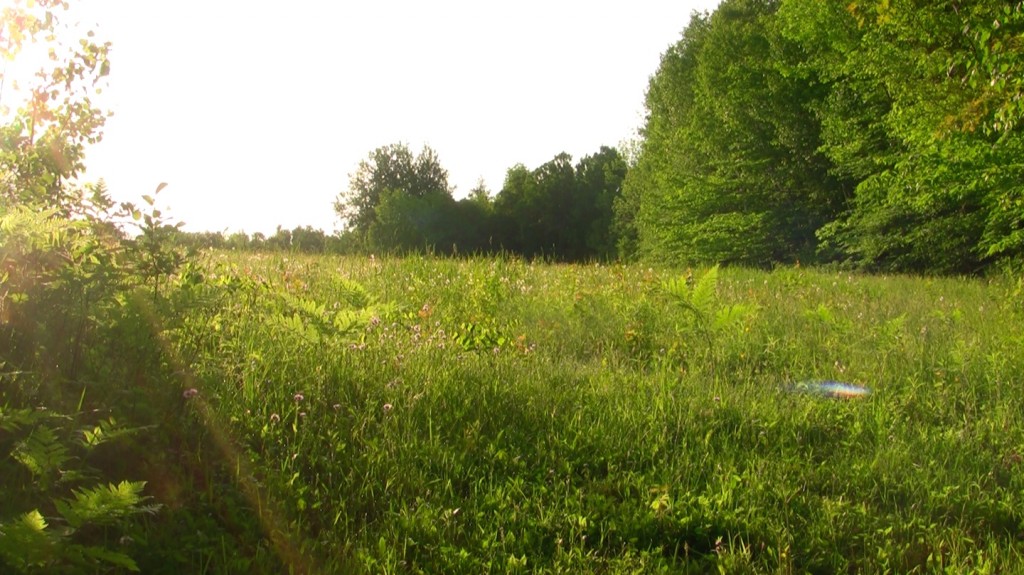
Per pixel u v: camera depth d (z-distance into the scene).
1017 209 17.70
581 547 3.81
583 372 6.65
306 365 5.29
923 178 18.66
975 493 4.75
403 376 5.45
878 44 18.19
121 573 3.12
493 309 9.09
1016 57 10.59
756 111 32.91
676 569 3.79
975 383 6.75
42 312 4.11
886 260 26.20
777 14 28.05
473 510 4.08
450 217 84.81
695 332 8.22
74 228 4.58
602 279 11.92
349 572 3.42
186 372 4.46
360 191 103.19
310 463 4.25
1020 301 10.51
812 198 32.41
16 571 2.74
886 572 3.83
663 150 45.78
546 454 4.82
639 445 5.04
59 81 6.42
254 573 3.32
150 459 3.86
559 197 86.62
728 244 33.62
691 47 45.44
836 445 5.36
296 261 10.98
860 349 7.87
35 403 3.86
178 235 4.91
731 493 4.43
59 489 3.52
